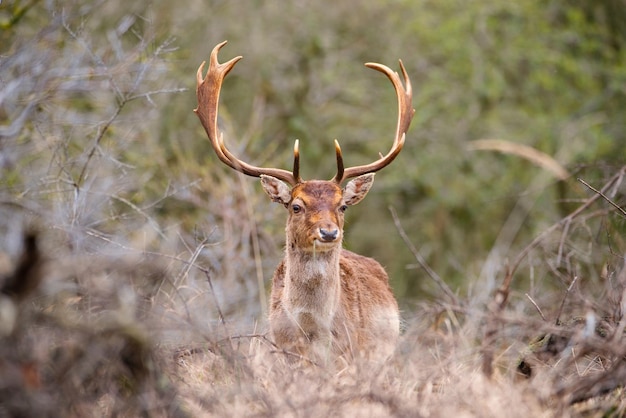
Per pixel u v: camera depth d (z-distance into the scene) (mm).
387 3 23750
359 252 23938
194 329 8695
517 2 23609
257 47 22672
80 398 7836
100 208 13398
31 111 13547
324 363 11031
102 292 8266
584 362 10766
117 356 8016
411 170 23609
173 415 8328
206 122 12781
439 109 24062
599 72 23531
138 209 13273
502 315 9992
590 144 22219
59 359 7773
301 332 11609
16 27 15508
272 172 12602
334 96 24125
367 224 24219
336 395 8781
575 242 14820
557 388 9008
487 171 23922
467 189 23688
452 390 9102
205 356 10148
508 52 23594
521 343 9922
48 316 7672
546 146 23125
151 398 8148
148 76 16453
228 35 22547
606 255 12703
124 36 18969
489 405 8727
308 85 23375
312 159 23422
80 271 8070
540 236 12617
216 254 16219
